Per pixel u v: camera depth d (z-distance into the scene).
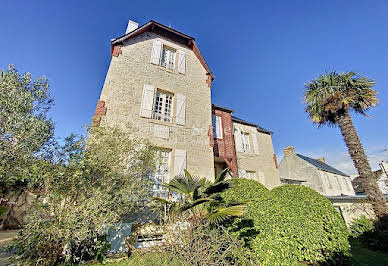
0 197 4.32
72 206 3.77
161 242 3.88
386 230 6.68
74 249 4.10
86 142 4.65
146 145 5.87
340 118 8.60
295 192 5.02
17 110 4.08
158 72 8.71
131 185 4.57
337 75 8.84
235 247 3.43
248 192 4.79
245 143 13.25
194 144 8.36
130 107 7.29
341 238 4.66
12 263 3.57
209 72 10.46
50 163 3.98
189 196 4.40
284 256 3.80
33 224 3.54
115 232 4.99
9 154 3.67
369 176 7.51
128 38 8.43
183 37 10.39
